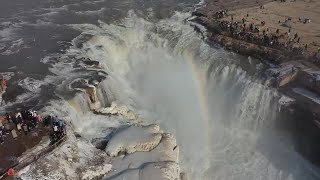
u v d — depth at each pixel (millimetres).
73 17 77188
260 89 56875
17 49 63844
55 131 42750
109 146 43594
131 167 41188
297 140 53250
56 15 78312
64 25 73062
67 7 83000
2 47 64500
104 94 55219
